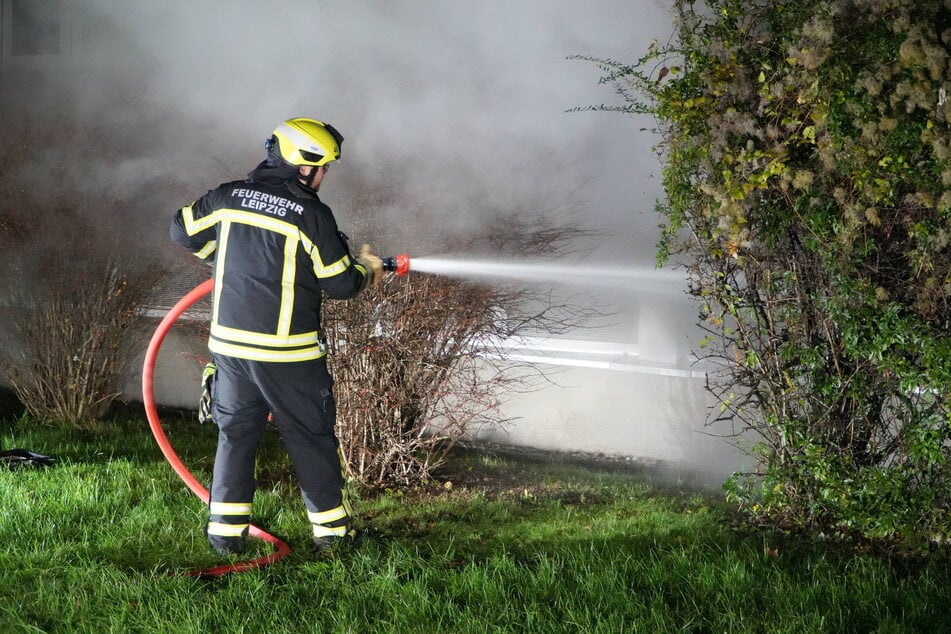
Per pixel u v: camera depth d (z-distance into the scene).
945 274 4.49
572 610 3.84
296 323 4.50
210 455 7.17
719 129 4.70
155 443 7.50
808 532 5.00
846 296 4.55
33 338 8.07
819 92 4.38
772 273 4.94
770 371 5.02
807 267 4.86
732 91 4.77
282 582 4.25
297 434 4.59
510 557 4.51
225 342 4.49
